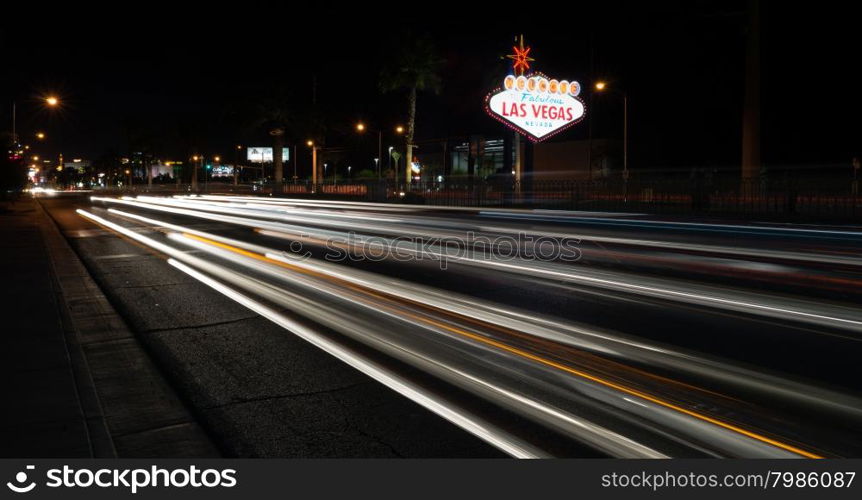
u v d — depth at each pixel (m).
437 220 27.45
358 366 5.82
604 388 5.20
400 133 78.50
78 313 8.11
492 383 5.33
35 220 25.78
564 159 72.25
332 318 7.78
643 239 18.02
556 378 5.44
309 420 4.58
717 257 13.70
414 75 46.94
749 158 30.78
